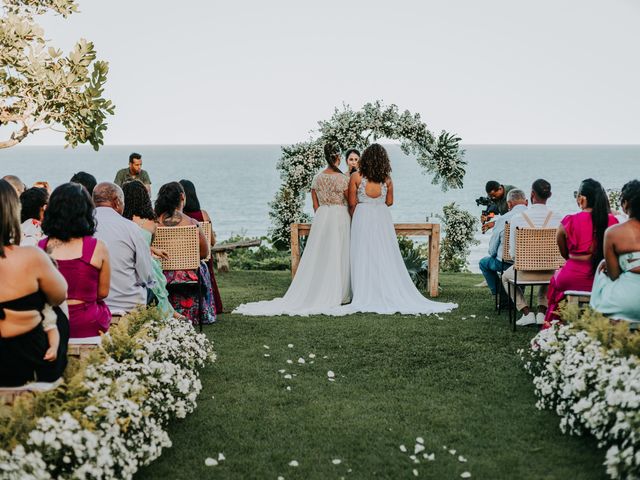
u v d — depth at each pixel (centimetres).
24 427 294
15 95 988
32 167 14625
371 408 446
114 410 331
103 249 421
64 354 354
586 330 430
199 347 523
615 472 302
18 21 978
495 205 898
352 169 849
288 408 447
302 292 794
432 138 1006
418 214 4772
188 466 361
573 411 393
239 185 8938
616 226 452
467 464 361
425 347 594
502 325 679
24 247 333
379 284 786
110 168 13850
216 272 1171
